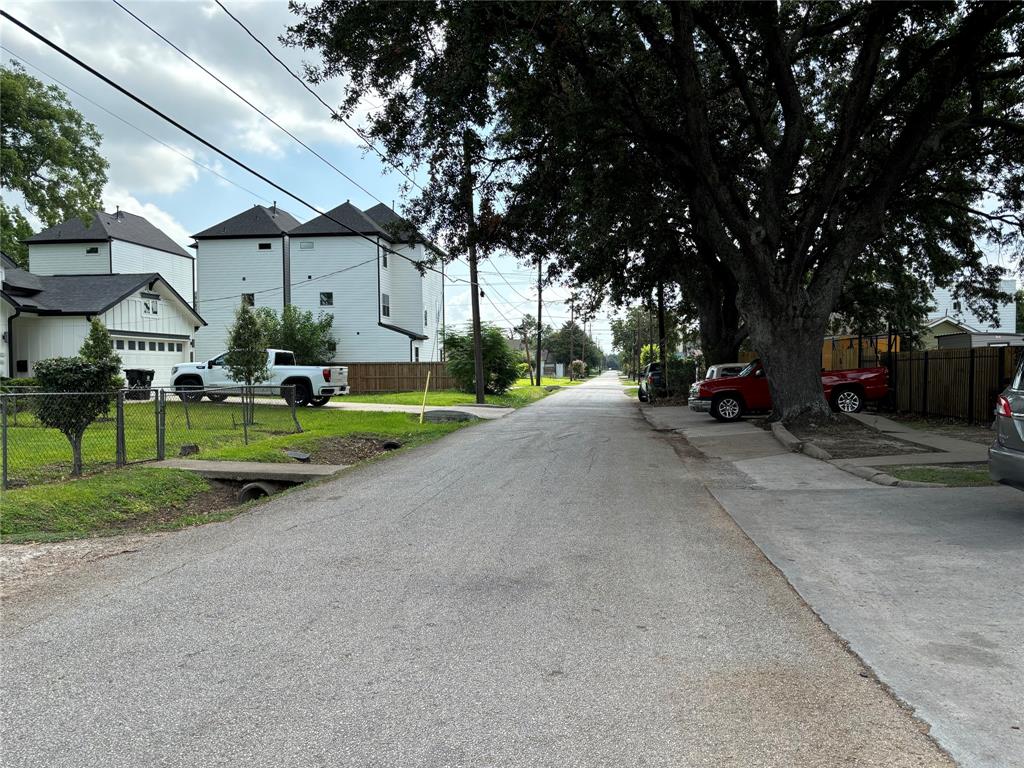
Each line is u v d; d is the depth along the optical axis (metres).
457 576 5.69
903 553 6.11
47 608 5.06
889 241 22.77
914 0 13.66
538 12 12.08
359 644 4.27
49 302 29.16
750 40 16.55
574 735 3.19
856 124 14.88
